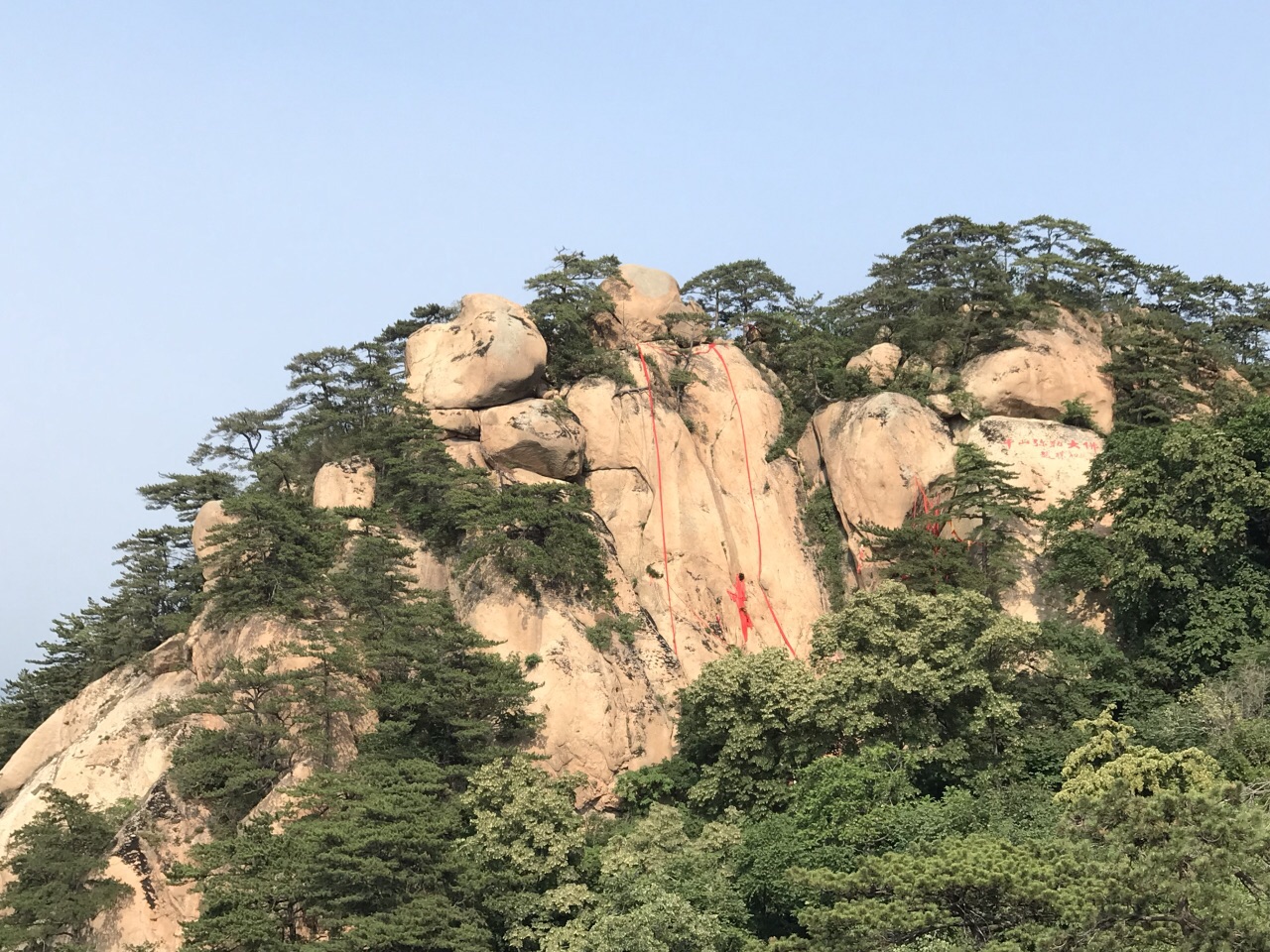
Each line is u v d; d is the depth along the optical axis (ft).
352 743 190.19
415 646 183.93
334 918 151.74
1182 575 196.75
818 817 161.68
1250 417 210.59
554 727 190.60
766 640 225.15
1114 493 211.00
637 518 227.40
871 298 263.49
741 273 266.16
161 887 176.96
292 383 240.73
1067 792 156.15
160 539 256.32
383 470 223.51
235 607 202.69
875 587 212.02
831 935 122.72
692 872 162.50
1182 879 110.63
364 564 199.52
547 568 203.00
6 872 196.54
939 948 117.70
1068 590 212.43
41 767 221.25
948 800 161.58
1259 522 209.67
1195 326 260.62
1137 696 191.01
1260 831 111.34
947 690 177.78
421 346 234.99
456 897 158.40
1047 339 242.58
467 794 171.83
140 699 214.07
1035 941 114.01
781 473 239.30
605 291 253.03
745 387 245.45
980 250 253.65
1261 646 185.06
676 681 207.92
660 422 234.17
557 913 162.20
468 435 227.20
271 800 180.75
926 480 224.74
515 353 227.81
